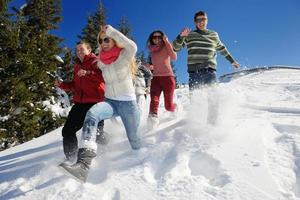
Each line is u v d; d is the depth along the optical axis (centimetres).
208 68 598
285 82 1389
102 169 443
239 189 356
